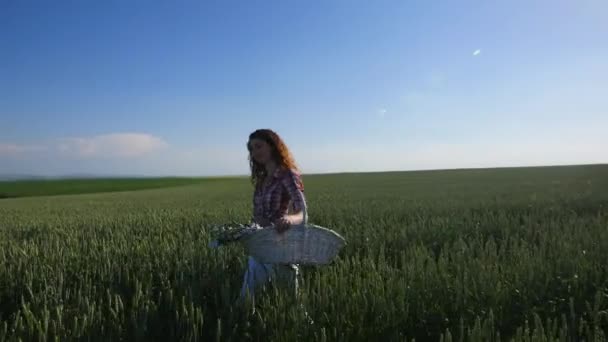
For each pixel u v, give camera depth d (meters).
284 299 3.82
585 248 5.74
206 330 3.74
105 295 4.65
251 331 3.67
